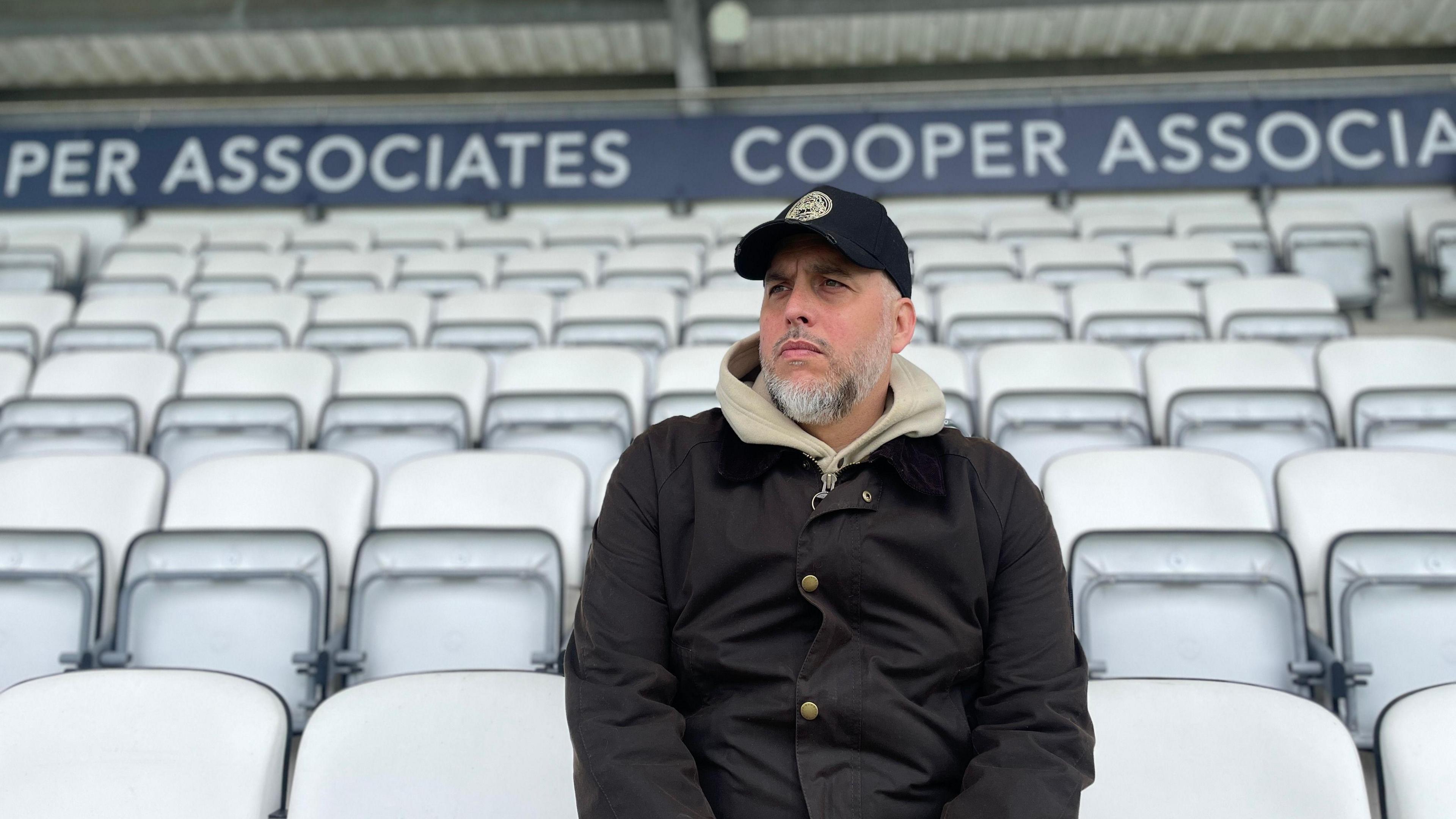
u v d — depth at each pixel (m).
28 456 3.29
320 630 2.65
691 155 8.68
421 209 8.82
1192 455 3.00
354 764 1.73
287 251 7.80
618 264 6.83
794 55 10.42
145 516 3.14
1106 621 2.60
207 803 1.75
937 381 4.13
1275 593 2.56
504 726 1.79
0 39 9.99
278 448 3.87
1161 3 9.62
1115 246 6.71
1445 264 7.25
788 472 1.54
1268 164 8.23
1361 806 1.65
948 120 8.58
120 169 8.68
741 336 5.11
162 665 2.66
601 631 1.48
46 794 1.74
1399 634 2.52
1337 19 9.81
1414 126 8.14
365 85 10.80
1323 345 4.28
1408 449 3.07
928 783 1.43
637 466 1.59
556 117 8.80
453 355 4.40
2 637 2.66
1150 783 1.74
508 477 3.15
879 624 1.48
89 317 5.77
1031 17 10.00
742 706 1.45
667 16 9.73
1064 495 2.96
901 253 1.61
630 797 1.32
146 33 9.95
